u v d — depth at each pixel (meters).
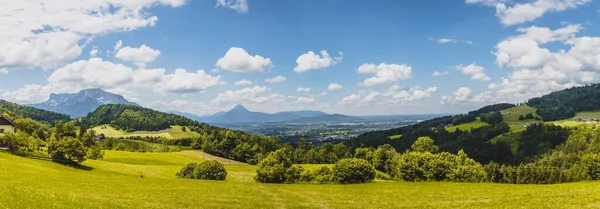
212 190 64.88
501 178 147.38
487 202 53.50
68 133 187.88
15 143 100.94
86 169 91.50
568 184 74.94
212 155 183.88
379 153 139.88
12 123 131.38
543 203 47.44
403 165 99.19
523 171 142.38
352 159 95.75
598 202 45.00
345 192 69.62
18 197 34.47
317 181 93.69
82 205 36.19
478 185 80.19
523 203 49.06
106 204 39.25
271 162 97.31
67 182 57.97
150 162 139.25
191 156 169.50
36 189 43.94
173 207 44.00
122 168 104.00
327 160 182.50
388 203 56.19
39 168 72.25
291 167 96.06
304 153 188.50
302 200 59.09
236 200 55.06
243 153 182.62
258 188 72.12
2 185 42.34
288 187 76.62
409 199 60.25
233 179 105.44
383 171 138.50
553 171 137.00
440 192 68.25
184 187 66.69
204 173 97.94
